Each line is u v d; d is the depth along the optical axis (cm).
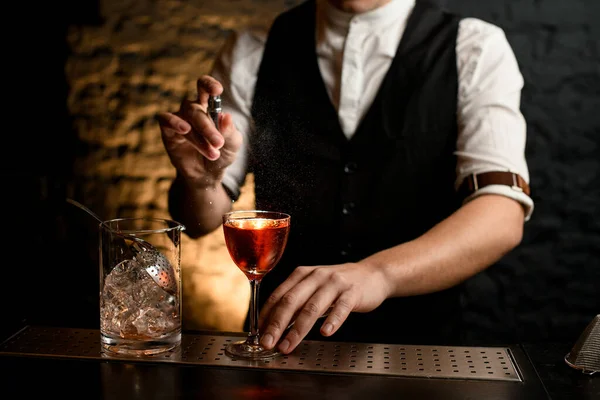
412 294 129
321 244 167
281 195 161
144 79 197
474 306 215
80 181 199
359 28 163
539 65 205
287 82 168
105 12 195
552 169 209
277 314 103
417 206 167
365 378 94
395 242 168
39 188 186
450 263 131
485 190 149
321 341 108
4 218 168
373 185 166
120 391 90
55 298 177
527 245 212
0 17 196
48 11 195
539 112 207
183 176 144
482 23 167
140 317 101
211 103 137
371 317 165
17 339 108
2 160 196
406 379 94
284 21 173
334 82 167
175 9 193
